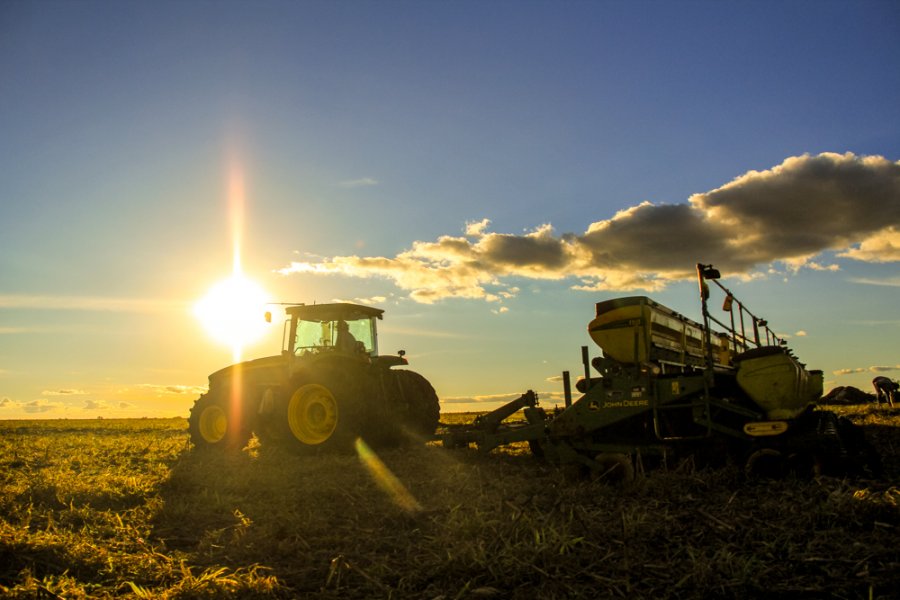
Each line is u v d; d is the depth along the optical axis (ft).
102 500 23.18
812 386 28.37
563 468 25.14
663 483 21.45
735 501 18.47
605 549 14.51
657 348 26.40
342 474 28.07
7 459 38.63
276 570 14.76
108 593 13.01
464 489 22.97
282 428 39.19
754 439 23.04
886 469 24.20
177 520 20.31
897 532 14.34
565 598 11.89
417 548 16.05
